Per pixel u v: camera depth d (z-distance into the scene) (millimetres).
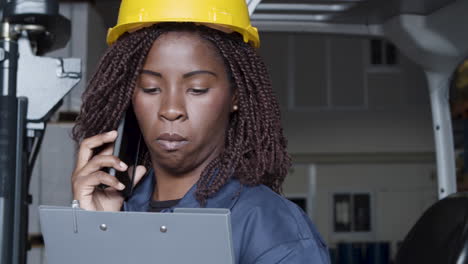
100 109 856
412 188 7988
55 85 1005
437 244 1386
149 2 765
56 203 2105
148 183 885
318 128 8031
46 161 2107
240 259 736
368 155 7992
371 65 8094
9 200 969
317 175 8000
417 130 8039
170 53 732
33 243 2074
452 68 1732
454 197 1436
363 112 8047
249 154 813
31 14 974
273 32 1757
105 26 2719
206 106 737
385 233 7922
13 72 978
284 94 8055
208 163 784
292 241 720
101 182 828
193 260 652
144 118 757
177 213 628
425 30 1660
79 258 699
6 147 966
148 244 658
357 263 7406
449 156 1760
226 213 619
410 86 8070
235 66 771
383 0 1590
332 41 8086
